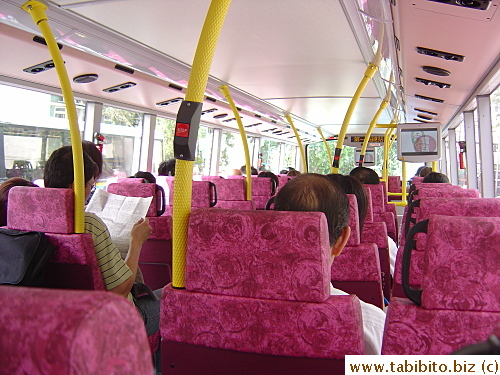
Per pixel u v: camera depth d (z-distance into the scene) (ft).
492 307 3.11
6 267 5.40
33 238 5.43
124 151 23.54
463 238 3.11
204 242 3.61
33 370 1.25
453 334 3.18
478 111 17.30
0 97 15.62
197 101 3.99
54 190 5.67
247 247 3.49
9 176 16.06
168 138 27.32
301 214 3.40
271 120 32.48
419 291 3.33
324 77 17.95
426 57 13.47
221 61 15.55
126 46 12.89
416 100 22.29
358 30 11.81
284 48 13.83
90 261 5.72
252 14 10.88
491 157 17.06
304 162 25.32
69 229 5.68
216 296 3.58
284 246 3.39
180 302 3.70
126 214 7.41
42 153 17.40
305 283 3.37
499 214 6.11
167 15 10.85
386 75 17.37
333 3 9.99
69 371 1.21
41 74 15.38
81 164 5.81
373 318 4.53
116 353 1.26
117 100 21.11
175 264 3.88
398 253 7.50
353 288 7.86
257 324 3.47
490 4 8.34
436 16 9.65
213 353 3.67
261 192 19.60
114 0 9.79
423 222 3.38
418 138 21.13
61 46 13.30
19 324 1.28
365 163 42.60
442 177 15.56
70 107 6.41
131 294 6.72
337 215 3.97
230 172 33.47
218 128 33.53
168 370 3.86
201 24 11.49
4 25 11.28
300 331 3.38
